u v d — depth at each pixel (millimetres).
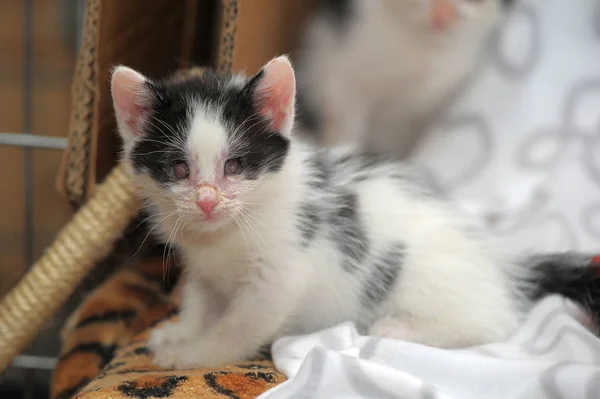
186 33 603
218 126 467
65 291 533
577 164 683
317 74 727
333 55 727
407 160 701
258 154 474
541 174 681
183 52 609
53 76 729
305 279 485
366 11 721
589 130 705
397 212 510
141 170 479
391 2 709
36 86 728
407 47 723
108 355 516
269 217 479
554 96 732
